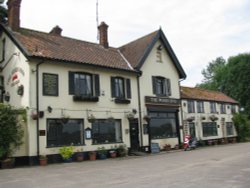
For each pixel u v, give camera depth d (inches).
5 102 792.3
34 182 445.7
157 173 490.9
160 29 1058.1
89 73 837.2
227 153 788.0
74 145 775.7
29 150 690.2
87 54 900.6
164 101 1034.1
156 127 1005.8
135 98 946.1
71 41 944.9
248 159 631.8
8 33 800.9
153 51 1038.4
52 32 980.6
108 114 860.6
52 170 579.8
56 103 754.2
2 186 422.0
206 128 1278.3
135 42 1079.0
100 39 1048.8
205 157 708.7
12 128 660.1
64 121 749.9
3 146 645.3
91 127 816.3
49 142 731.4
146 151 943.7
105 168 585.9
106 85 872.3
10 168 629.6
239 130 1485.0
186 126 1157.7
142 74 979.9
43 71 743.1
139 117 946.1
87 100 810.8
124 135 895.1
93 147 810.8
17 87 756.0
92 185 408.2
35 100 716.0
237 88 1937.7
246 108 1900.8
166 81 1065.5
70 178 473.4
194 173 472.7
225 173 461.7
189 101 1205.1
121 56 1026.7
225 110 1440.7
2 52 842.2
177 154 846.5
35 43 806.5
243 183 379.6
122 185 398.9
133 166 601.0
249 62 1927.9
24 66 737.6
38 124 711.7
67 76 788.6
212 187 362.6
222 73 2148.1
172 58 1093.1
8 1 856.3
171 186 376.8
